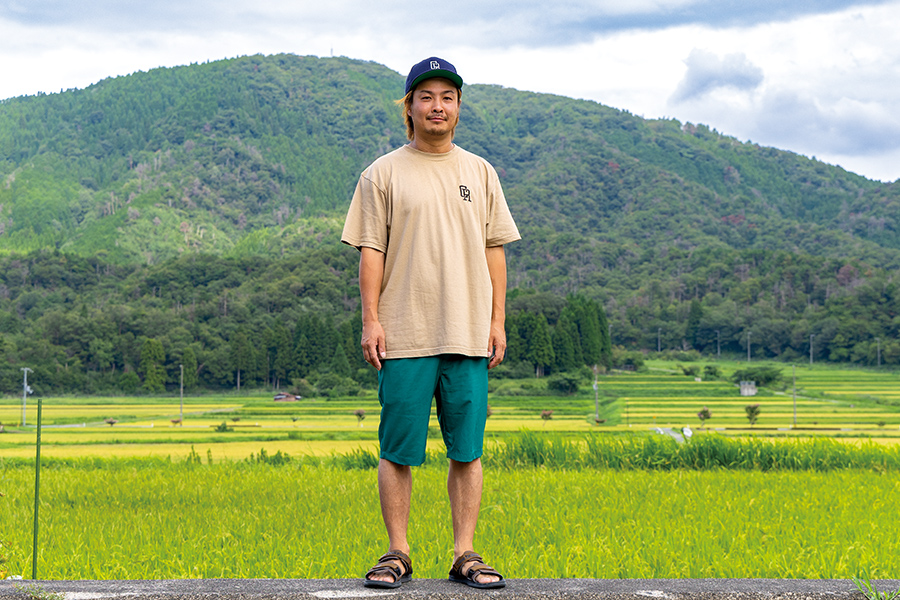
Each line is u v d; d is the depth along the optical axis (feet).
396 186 9.59
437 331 9.30
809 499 22.75
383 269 9.65
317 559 14.01
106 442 232.94
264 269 630.74
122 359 481.05
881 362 550.77
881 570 13.16
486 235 10.09
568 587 8.20
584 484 27.12
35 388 444.55
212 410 389.39
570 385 426.51
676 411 349.61
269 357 495.41
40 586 7.99
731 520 18.48
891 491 25.18
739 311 636.07
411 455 9.32
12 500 24.18
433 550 14.66
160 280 606.96
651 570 13.33
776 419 313.53
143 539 16.30
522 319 488.85
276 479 30.89
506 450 38.63
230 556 14.32
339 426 304.30
